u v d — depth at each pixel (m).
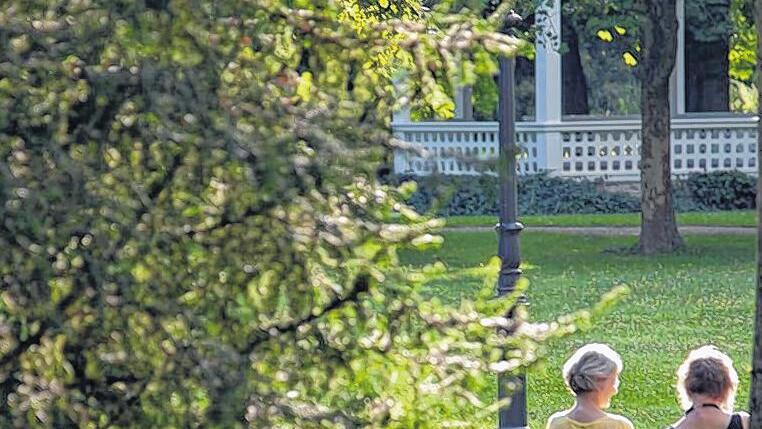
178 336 9.35
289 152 9.25
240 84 9.65
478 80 10.48
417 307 10.21
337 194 9.70
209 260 9.55
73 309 9.26
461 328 10.32
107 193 9.16
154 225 9.27
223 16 9.65
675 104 77.69
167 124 9.21
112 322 9.27
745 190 72.50
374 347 10.10
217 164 9.29
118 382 9.48
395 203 10.01
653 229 55.03
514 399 20.91
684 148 74.50
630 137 73.38
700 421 16.19
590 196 71.06
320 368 10.00
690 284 46.12
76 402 9.38
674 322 38.56
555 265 51.81
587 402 16.59
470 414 10.59
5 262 9.09
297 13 10.25
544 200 70.94
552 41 61.34
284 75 10.06
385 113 10.16
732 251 55.41
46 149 9.20
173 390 9.38
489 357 10.34
